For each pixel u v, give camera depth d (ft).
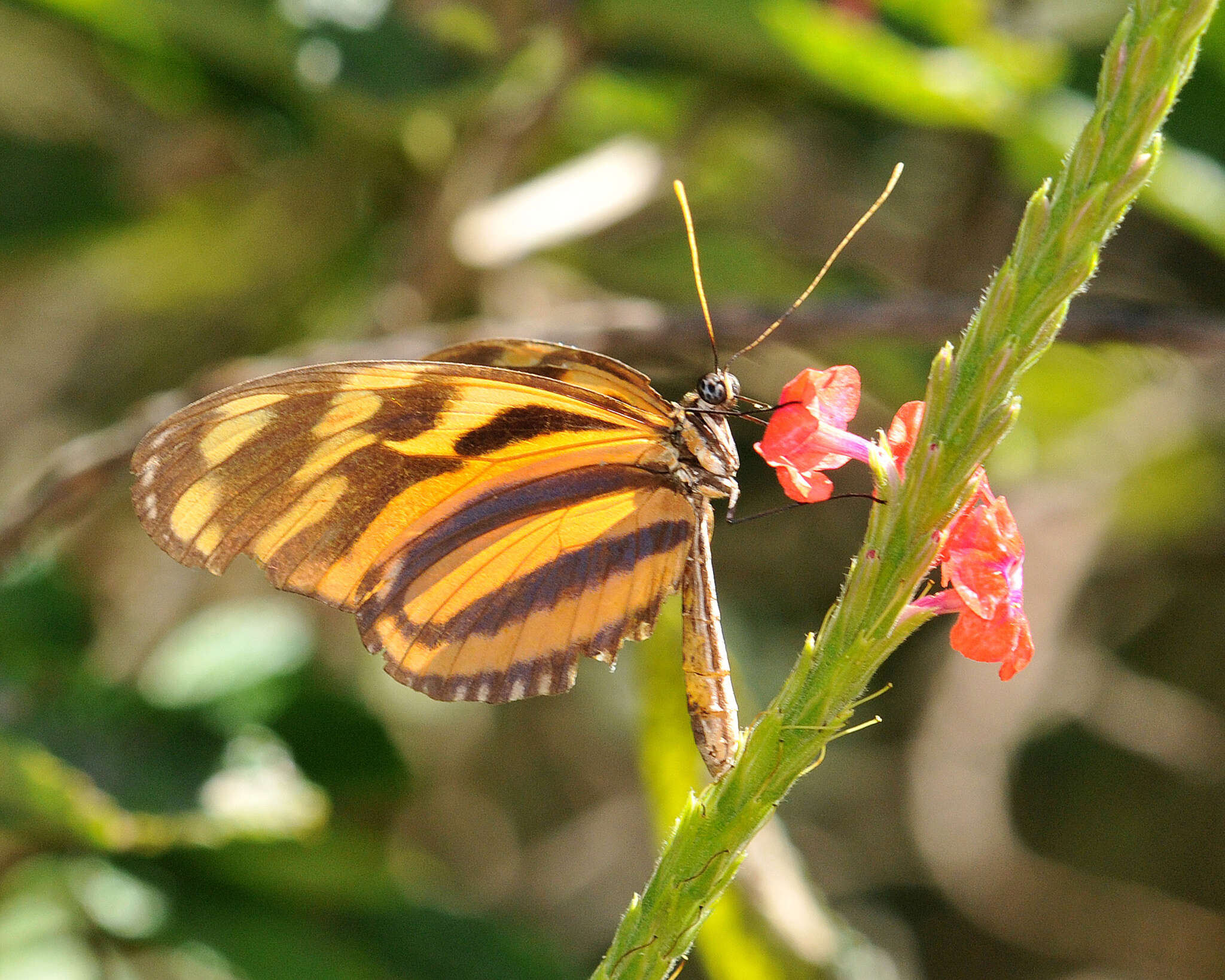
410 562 3.76
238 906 4.00
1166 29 3.63
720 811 3.68
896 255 4.50
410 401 3.74
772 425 3.72
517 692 3.78
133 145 4.28
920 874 6.25
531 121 4.06
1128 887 6.23
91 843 3.96
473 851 5.95
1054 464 4.82
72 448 3.91
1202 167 3.98
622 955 3.69
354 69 3.98
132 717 4.02
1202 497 5.19
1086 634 5.89
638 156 4.10
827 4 3.98
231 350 4.70
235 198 4.30
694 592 3.77
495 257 4.04
